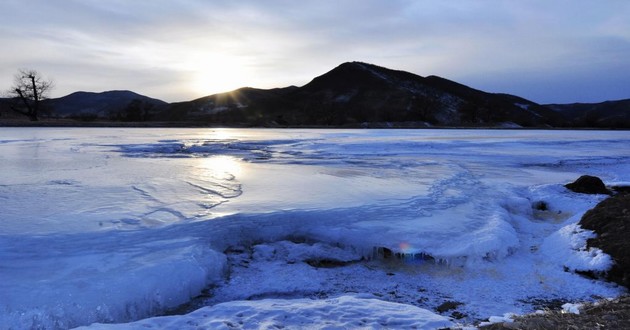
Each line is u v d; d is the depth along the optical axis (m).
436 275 8.33
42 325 5.91
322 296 7.48
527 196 13.96
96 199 11.98
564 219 12.19
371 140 37.69
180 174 16.88
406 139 39.84
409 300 7.32
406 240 9.34
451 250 8.91
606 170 21.42
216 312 6.05
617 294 7.44
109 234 8.94
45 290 6.50
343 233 9.65
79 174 16.41
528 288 7.77
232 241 9.45
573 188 14.71
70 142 31.66
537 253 9.38
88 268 7.32
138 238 8.79
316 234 9.84
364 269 8.62
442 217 10.87
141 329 5.36
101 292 6.55
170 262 7.56
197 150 28.27
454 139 40.28
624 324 5.35
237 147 30.61
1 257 7.68
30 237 8.66
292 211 10.71
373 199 12.46
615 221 9.13
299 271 8.32
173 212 10.61
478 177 17.70
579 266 8.30
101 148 27.38
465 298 7.39
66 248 8.18
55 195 12.43
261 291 7.55
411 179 16.41
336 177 16.77
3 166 18.25
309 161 22.75
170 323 5.61
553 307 7.06
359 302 6.52
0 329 5.66
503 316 6.48
